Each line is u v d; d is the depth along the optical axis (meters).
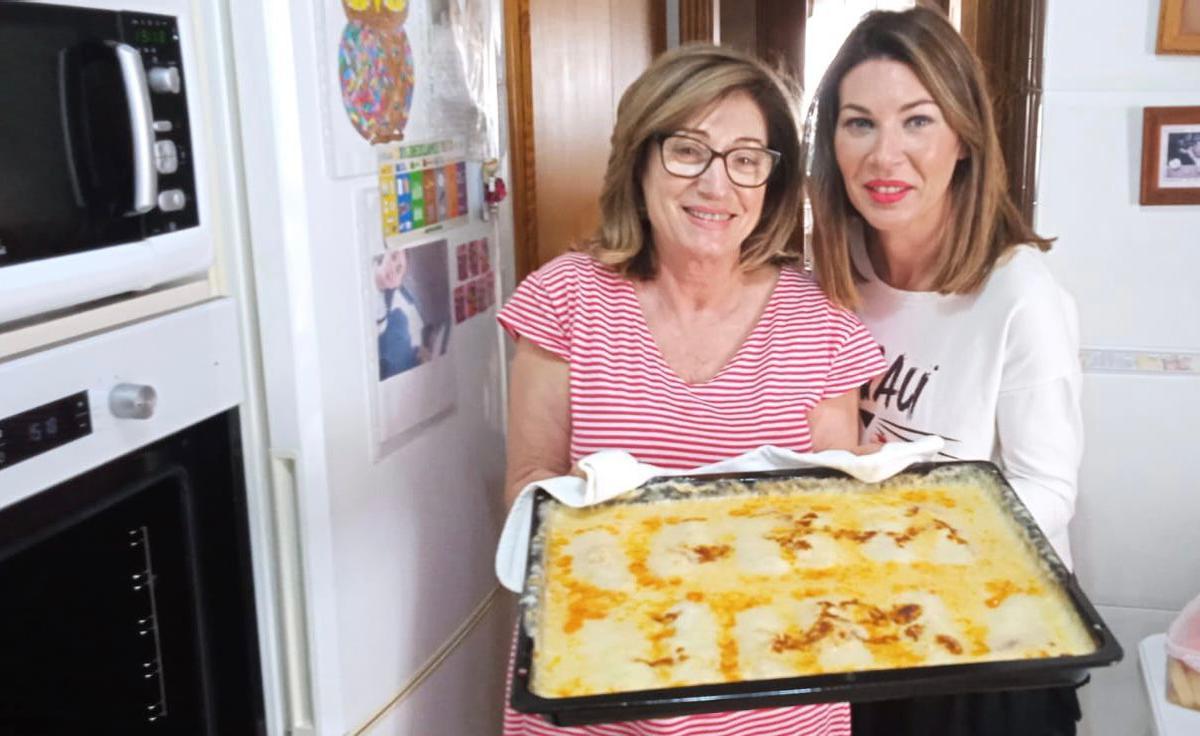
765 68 1.33
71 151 0.94
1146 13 1.48
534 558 1.10
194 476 1.17
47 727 1.04
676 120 1.28
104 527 1.04
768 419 1.33
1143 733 1.72
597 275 1.38
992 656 0.95
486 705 1.74
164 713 1.18
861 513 1.21
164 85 1.04
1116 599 1.69
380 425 1.37
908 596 1.06
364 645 1.37
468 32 1.58
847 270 1.39
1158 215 1.54
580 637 1.01
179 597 1.16
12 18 0.88
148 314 1.08
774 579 1.09
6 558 0.93
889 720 1.48
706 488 1.24
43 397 0.93
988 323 1.32
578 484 1.24
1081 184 1.56
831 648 0.98
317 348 1.24
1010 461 1.35
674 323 1.39
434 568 1.54
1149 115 1.50
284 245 1.17
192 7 1.12
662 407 1.32
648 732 1.27
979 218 1.32
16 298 0.88
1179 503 1.63
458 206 1.57
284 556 1.27
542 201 2.50
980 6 1.76
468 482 1.65
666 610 1.05
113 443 1.02
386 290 1.37
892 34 1.28
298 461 1.23
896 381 1.41
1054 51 1.52
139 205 0.99
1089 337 1.61
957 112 1.26
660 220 1.32
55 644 1.02
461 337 1.60
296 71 1.17
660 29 3.40
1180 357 1.58
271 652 1.30
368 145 1.31
